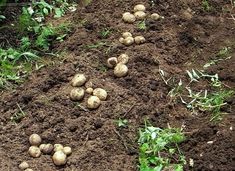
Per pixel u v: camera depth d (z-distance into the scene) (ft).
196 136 8.02
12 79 9.16
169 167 7.63
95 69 9.05
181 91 8.79
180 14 10.12
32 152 7.88
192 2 10.37
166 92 8.76
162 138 7.93
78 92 8.50
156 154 7.79
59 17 10.38
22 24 10.11
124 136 8.04
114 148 7.91
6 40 9.95
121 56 9.09
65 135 8.12
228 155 7.66
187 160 7.73
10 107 8.66
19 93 8.84
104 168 7.67
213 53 9.49
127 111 8.33
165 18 9.99
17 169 7.70
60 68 9.09
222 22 10.10
